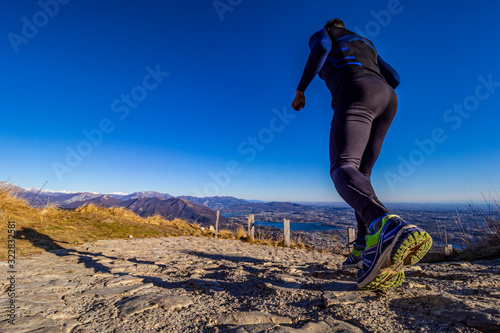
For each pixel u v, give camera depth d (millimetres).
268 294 1758
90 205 8484
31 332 1212
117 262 3344
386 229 1173
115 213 8719
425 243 1130
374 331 1066
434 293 1474
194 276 2492
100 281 2268
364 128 1485
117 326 1283
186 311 1474
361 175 1351
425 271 2230
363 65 1563
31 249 3824
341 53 1606
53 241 4559
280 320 1294
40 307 1562
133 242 5578
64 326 1284
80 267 2920
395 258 1173
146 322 1326
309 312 1372
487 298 1263
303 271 2641
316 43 1597
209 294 1833
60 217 6582
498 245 3438
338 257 5547
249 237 8695
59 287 2043
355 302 1415
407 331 1053
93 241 5188
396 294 1511
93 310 1518
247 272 2643
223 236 9188
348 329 1102
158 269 2988
